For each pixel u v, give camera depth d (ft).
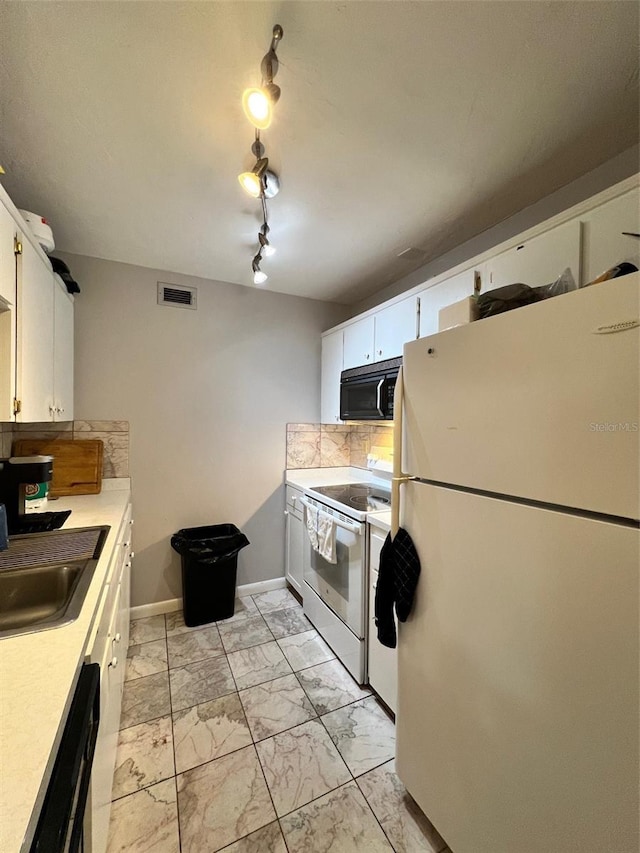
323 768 4.60
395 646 4.31
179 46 3.10
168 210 5.67
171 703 5.62
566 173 4.76
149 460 8.13
